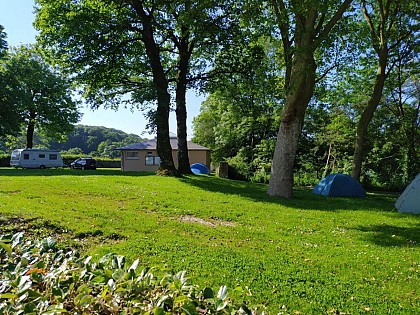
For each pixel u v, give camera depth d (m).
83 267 2.44
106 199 10.36
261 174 22.75
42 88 37.06
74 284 2.15
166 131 18.28
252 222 8.41
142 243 5.94
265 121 30.56
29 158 36.97
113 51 17.08
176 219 8.23
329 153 26.50
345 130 23.33
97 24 16.53
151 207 9.50
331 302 3.99
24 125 37.12
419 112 22.38
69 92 37.53
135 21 17.22
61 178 15.23
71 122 39.66
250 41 17.00
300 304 3.90
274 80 18.67
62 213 7.73
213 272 4.73
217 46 18.38
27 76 35.72
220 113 35.81
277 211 10.09
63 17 16.28
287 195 13.23
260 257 5.53
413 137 22.05
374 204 13.05
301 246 6.38
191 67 21.48
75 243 5.83
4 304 1.80
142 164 34.72
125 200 10.36
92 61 17.17
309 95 13.03
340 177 15.77
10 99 32.38
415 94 22.19
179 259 5.20
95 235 6.40
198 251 5.66
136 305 1.93
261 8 11.82
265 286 4.34
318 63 18.47
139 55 19.67
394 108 23.05
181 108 20.12
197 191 13.27
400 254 6.13
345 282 4.63
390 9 17.44
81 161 39.56
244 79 19.73
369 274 5.01
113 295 2.02
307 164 27.86
